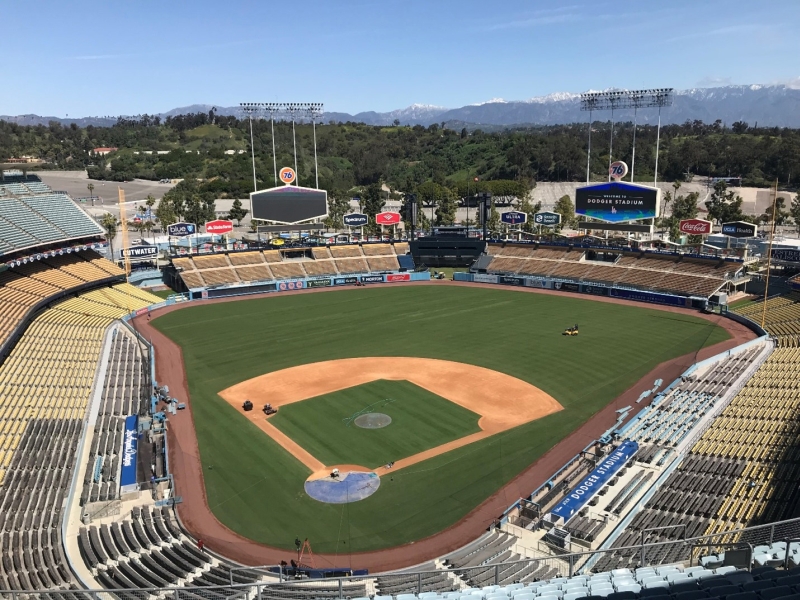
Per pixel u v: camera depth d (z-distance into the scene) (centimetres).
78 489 3753
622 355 6475
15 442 4228
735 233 8881
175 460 4250
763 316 7394
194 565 3069
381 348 6862
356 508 3678
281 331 7638
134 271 10250
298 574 3003
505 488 3888
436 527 3491
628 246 10344
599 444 4425
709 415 4781
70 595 2648
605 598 2009
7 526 3278
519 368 6109
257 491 3869
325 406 5194
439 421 4884
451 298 9519
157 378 5916
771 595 1817
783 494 3416
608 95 9931
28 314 6600
